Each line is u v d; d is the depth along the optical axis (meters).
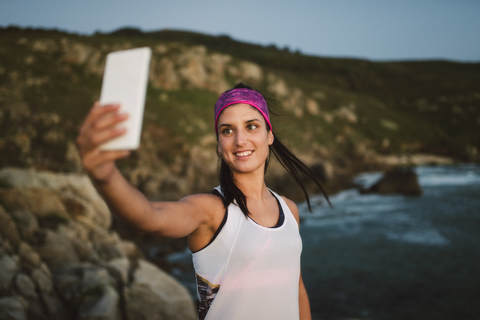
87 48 59.53
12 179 8.07
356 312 8.77
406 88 96.56
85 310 4.76
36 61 50.91
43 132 32.41
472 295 9.64
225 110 1.30
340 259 13.17
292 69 107.44
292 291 1.24
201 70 65.12
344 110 71.44
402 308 8.95
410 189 27.42
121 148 0.56
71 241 6.73
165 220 0.90
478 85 89.75
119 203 0.73
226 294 1.15
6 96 35.94
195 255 1.21
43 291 4.73
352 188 31.80
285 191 27.17
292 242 1.28
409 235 16.33
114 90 0.60
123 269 5.78
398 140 66.06
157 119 46.16
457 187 31.30
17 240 5.39
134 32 119.00
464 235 16.06
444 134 70.00
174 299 5.55
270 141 1.46
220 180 1.32
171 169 34.69
